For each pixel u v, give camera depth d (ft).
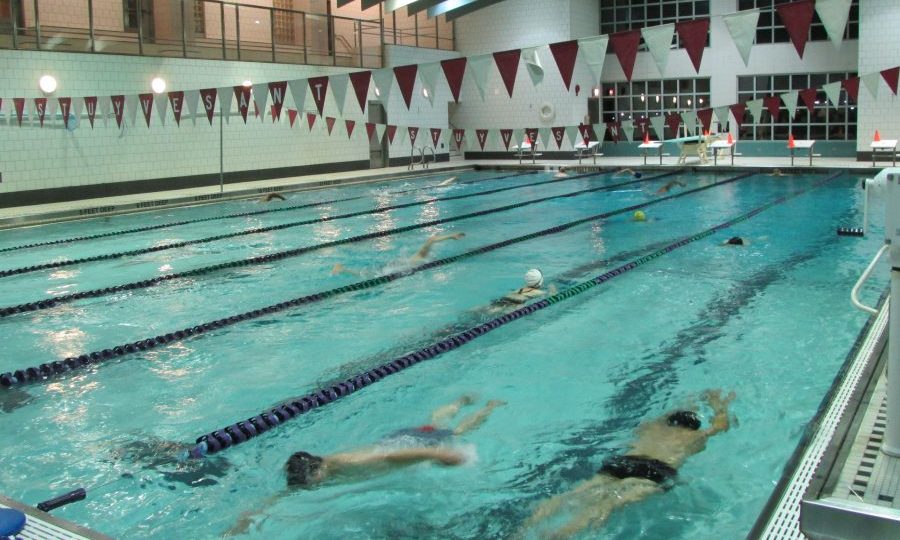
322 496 8.47
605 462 8.99
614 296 16.96
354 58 49.75
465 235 25.52
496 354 13.32
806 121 51.90
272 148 45.27
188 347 14.19
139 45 37.81
